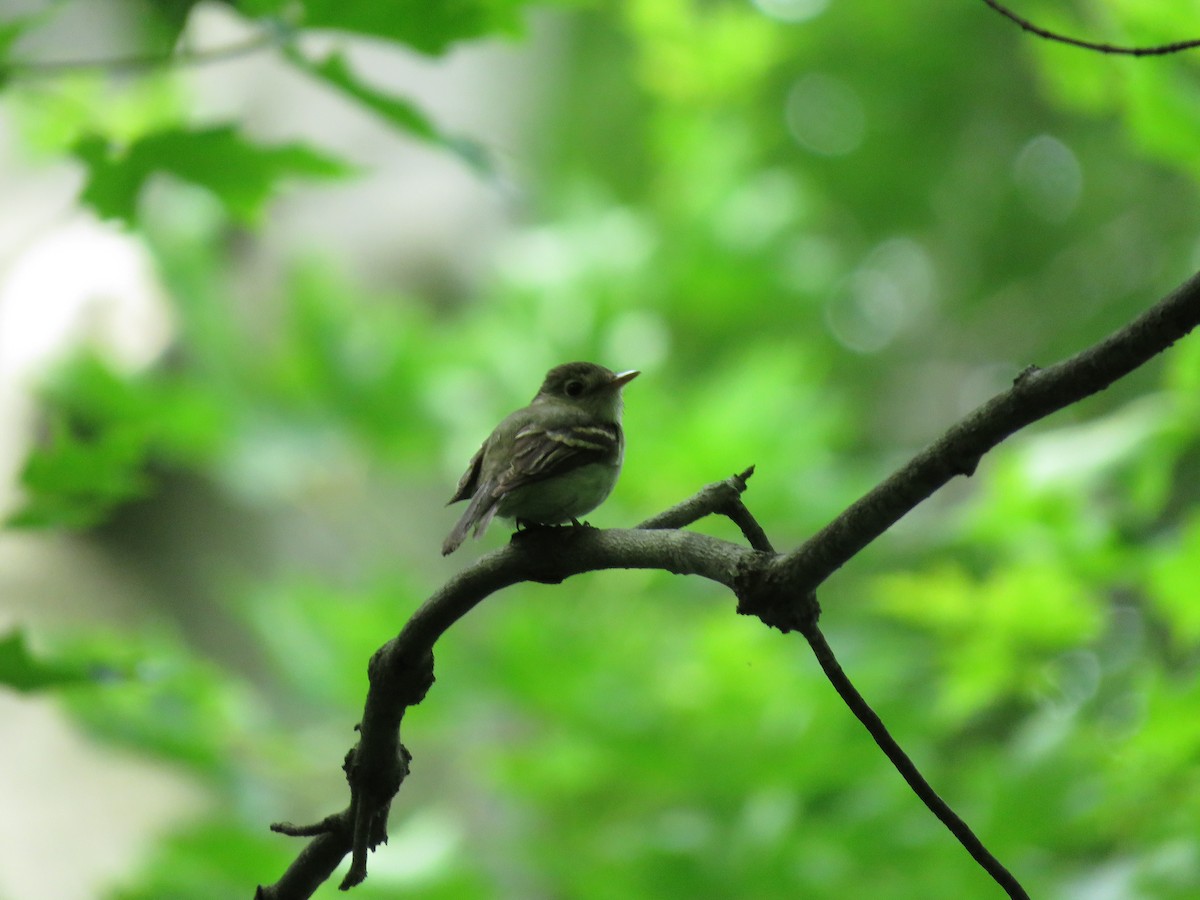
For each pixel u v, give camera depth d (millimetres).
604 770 10992
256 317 13586
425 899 9727
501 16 5848
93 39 11195
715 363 18812
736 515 4859
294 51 5742
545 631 11234
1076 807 8445
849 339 23953
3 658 5645
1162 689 8047
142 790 10438
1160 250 17688
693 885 9664
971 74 22828
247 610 11188
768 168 23891
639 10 18188
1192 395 8641
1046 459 9023
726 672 10867
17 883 9562
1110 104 9289
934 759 10641
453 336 14023
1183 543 8359
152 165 6105
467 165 6012
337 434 12945
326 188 14320
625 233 15711
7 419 11727
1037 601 9102
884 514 3664
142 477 12031
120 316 12516
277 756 10828
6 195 12680
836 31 23219
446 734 11641
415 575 12617
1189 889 7590
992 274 22781
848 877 9594
